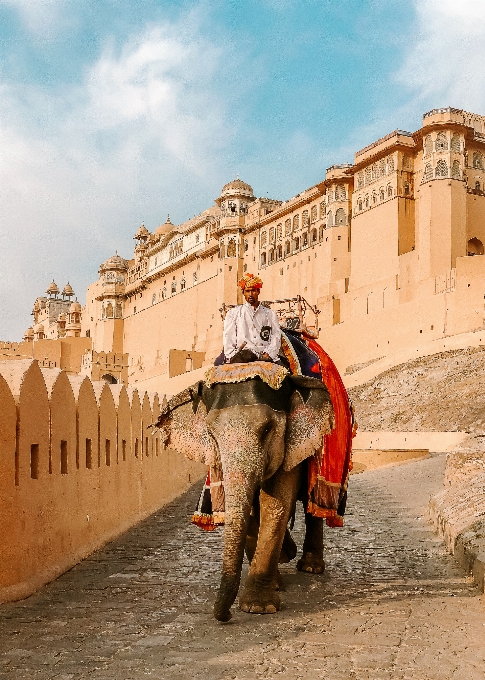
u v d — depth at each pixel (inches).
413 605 253.1
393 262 2534.5
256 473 215.5
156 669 183.0
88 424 382.9
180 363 3169.3
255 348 248.4
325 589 282.4
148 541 413.7
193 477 880.9
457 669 181.3
